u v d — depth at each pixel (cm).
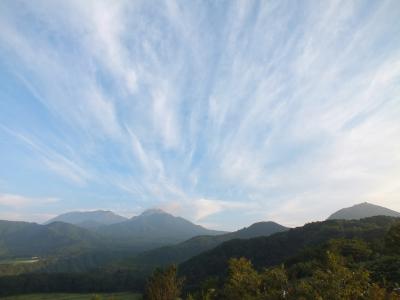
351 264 3556
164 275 3269
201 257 11462
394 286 1798
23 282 11394
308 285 1644
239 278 2219
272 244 10688
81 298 10238
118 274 13038
